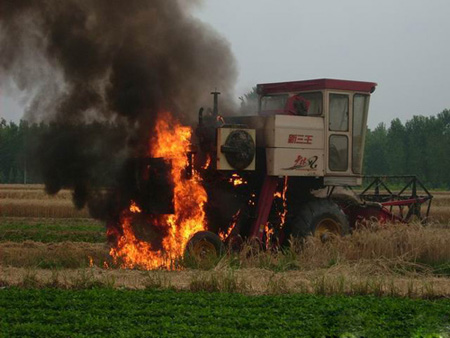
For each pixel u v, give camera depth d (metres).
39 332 9.68
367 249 16.53
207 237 15.88
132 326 10.17
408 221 20.50
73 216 33.97
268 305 11.80
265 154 16.88
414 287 13.79
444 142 97.62
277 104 18.94
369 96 18.53
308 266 15.98
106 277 13.98
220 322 10.54
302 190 17.98
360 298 12.59
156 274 14.41
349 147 18.12
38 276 14.05
